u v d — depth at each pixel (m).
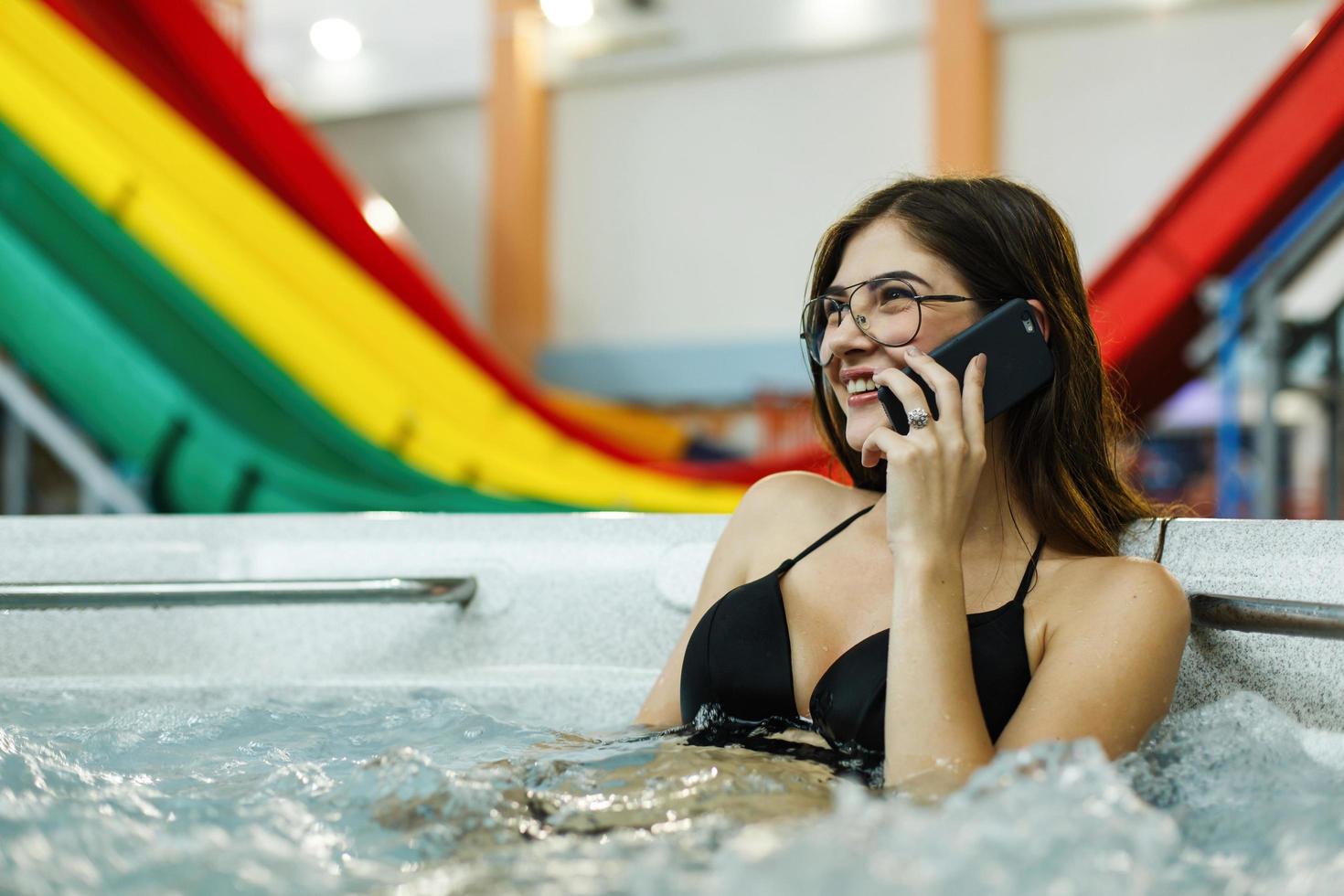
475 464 3.45
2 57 3.39
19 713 1.21
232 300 3.33
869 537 1.11
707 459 7.75
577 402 6.87
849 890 0.48
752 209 8.73
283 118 4.18
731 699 1.05
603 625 1.38
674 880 0.53
